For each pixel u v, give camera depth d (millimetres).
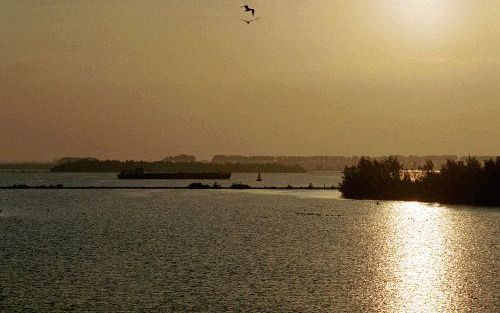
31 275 54969
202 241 79688
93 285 50688
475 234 86812
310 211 129250
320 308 43906
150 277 53969
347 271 57156
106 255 66875
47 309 43375
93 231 93125
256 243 77375
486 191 141500
